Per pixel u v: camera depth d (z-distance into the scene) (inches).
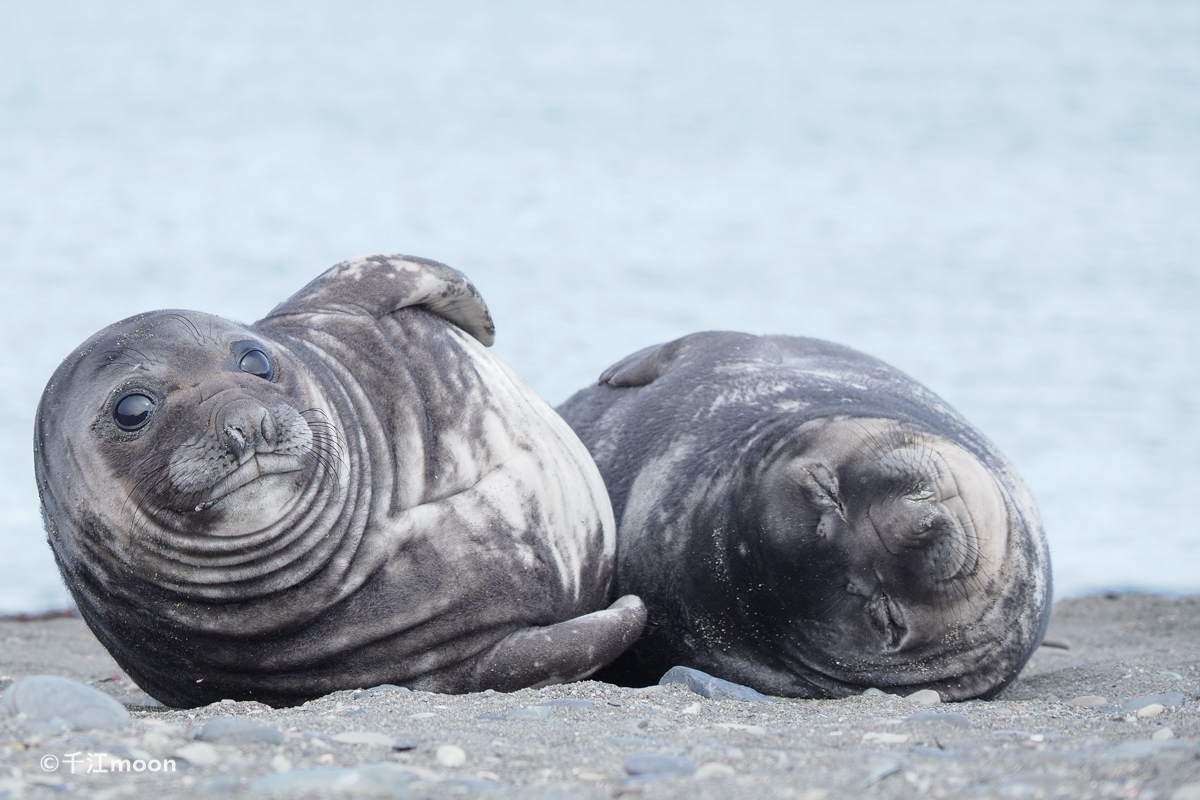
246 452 787.4
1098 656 1289.4
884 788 556.1
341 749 639.8
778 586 948.0
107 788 554.3
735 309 3878.0
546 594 925.8
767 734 698.2
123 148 7406.5
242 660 866.8
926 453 923.4
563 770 611.8
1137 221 5329.7
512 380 1018.7
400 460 917.8
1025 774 562.3
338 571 855.7
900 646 935.0
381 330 971.3
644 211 5841.5
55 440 840.3
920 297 4033.0
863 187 6422.2
